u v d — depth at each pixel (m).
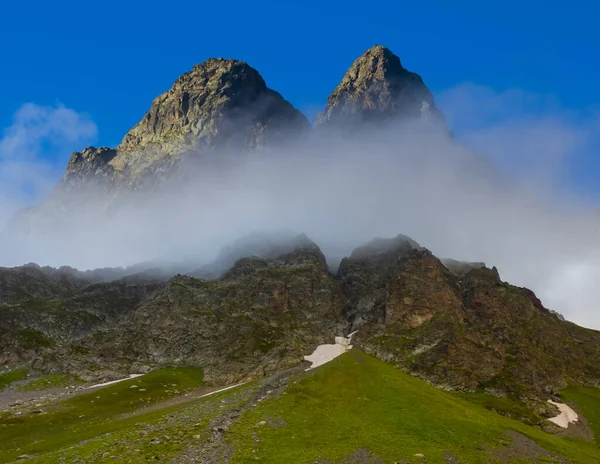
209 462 94.56
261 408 138.12
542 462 114.88
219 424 123.50
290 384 160.88
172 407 155.75
